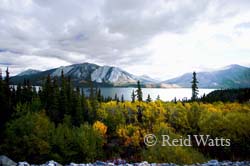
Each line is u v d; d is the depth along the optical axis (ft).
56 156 136.87
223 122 101.65
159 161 45.39
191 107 188.55
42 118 157.07
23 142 135.95
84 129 164.14
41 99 239.09
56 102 226.17
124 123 228.22
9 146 135.74
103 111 240.12
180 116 182.60
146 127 211.41
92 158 144.05
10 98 214.07
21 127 140.56
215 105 276.41
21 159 133.39
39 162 135.54
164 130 60.70
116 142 190.29
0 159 26.76
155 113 230.48
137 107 260.01
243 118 100.12
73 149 145.07
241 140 92.22
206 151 86.28
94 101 264.72
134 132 183.62
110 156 154.71
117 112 240.12
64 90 239.91
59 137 143.54
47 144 135.64
